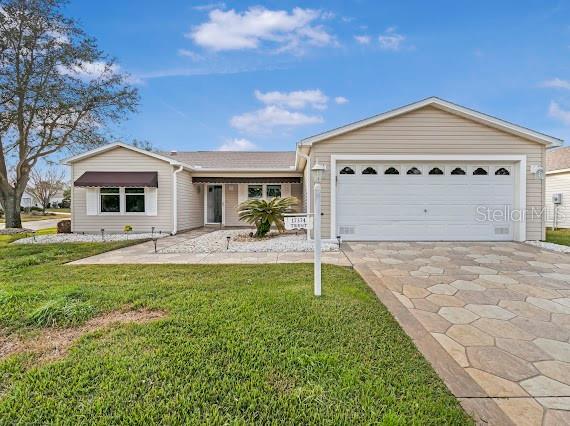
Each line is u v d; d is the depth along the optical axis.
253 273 5.89
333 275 5.73
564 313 3.95
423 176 10.36
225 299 4.27
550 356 2.89
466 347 3.05
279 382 2.40
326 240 10.08
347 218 10.39
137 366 2.58
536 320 3.73
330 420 2.00
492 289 4.96
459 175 10.36
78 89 15.12
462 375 2.56
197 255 8.09
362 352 2.87
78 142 15.88
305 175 14.66
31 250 8.73
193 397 2.22
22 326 3.46
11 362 2.70
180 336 3.13
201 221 17.20
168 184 13.85
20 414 2.05
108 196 13.71
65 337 3.21
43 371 2.53
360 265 6.72
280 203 11.53
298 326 3.39
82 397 2.22
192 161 17.89
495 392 2.35
